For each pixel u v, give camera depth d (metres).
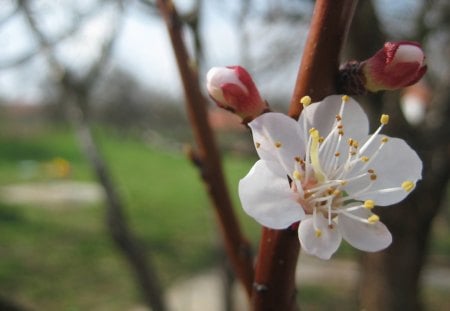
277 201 0.08
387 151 0.08
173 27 0.10
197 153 0.10
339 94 0.08
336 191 0.08
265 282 0.08
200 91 0.10
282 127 0.08
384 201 0.08
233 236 0.09
